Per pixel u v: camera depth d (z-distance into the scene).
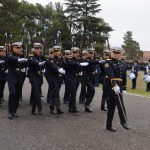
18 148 8.58
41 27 81.56
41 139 9.45
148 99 18.38
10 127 10.72
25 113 13.02
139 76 47.22
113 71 10.47
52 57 13.17
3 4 62.16
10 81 12.10
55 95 12.95
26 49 19.56
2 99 15.38
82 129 10.76
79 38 82.81
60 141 9.30
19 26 63.25
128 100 17.67
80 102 15.80
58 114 12.94
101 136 9.98
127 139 9.74
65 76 13.45
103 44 84.00
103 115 13.09
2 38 56.62
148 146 9.11
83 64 13.41
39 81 12.70
